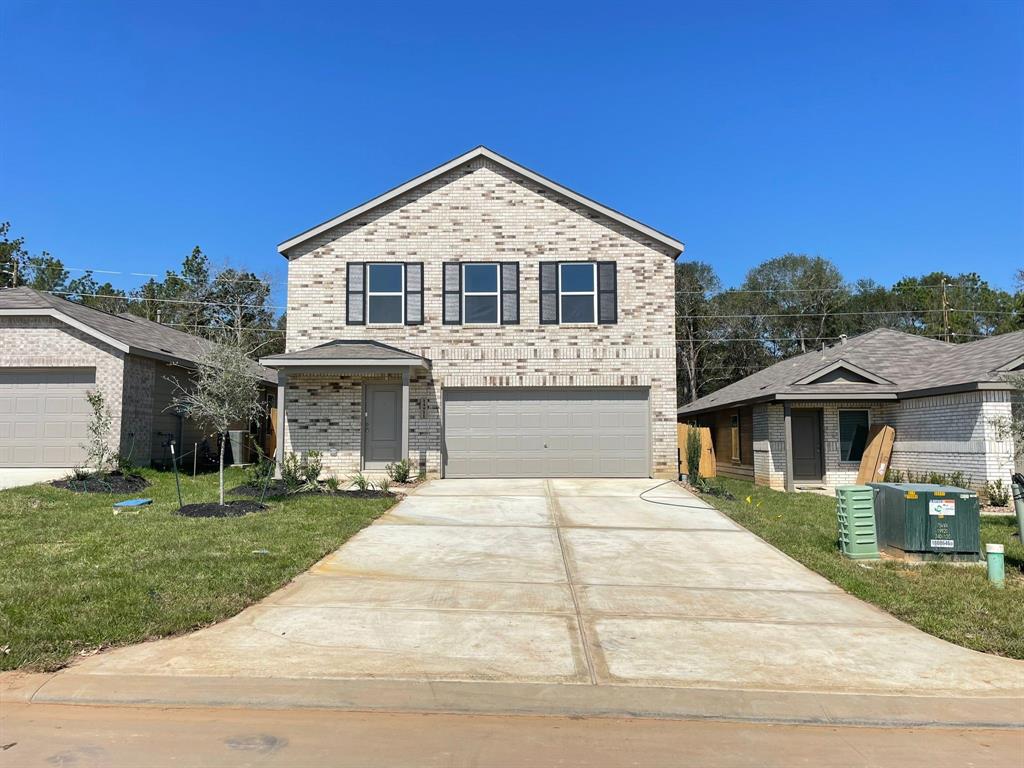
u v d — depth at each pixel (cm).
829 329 5150
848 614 702
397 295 1745
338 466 1705
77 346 1634
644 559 915
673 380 1725
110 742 420
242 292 4422
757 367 5106
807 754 425
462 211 1758
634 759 412
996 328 4956
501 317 1738
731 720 472
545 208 1759
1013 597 755
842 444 1984
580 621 661
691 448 1636
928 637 636
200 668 530
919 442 1808
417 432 1716
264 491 1285
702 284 5169
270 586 738
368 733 439
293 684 507
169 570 764
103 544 891
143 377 1728
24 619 602
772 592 777
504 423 1731
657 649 594
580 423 1733
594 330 1736
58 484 1405
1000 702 505
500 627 639
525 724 458
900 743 444
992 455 1550
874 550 945
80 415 1642
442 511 1229
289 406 1722
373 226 1755
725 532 1091
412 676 526
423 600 716
